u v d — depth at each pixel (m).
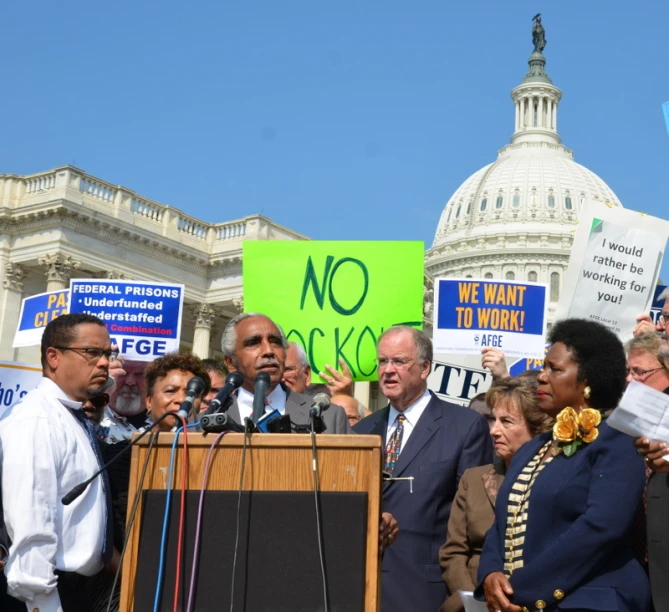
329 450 4.64
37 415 5.46
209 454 4.70
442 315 10.55
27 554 5.12
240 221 52.66
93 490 5.60
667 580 5.05
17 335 12.02
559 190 125.69
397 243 9.55
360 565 4.48
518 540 5.23
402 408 7.53
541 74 140.25
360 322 9.45
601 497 5.00
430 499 7.07
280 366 7.33
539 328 10.60
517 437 6.66
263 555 4.54
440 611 6.55
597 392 5.50
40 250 46.66
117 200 48.88
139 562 4.65
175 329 10.53
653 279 9.45
